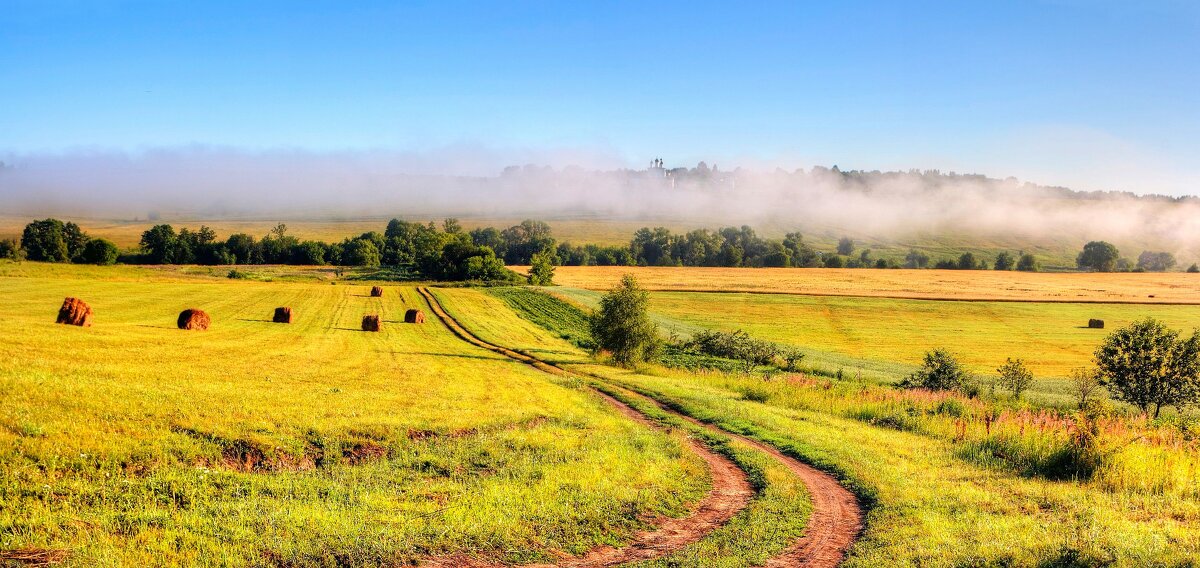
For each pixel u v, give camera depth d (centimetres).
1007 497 1435
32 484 1108
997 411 2586
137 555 929
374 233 16688
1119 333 3259
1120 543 1098
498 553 1059
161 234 14738
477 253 12025
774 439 2047
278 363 2961
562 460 1566
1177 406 3139
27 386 1570
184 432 1415
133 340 3012
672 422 2328
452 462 1471
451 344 5006
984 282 12431
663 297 9650
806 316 8512
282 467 1359
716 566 1045
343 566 972
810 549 1135
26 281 7462
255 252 15575
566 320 7269
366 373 2942
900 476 1600
